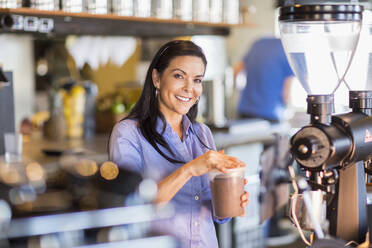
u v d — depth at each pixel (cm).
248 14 380
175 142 174
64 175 111
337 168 126
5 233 89
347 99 158
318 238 119
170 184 148
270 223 320
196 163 148
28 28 259
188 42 174
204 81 416
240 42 655
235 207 146
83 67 451
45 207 96
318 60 122
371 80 132
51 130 345
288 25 122
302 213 125
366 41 129
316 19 117
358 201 131
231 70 619
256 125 394
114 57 464
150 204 99
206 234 170
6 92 261
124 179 106
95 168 110
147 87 175
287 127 399
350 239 131
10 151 247
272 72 446
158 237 94
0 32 284
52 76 439
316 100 122
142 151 172
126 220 95
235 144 341
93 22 292
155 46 471
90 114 362
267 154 121
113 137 172
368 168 144
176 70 170
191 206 168
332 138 117
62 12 266
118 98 386
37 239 89
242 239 286
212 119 416
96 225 92
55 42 436
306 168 121
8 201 101
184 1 329
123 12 296
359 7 119
